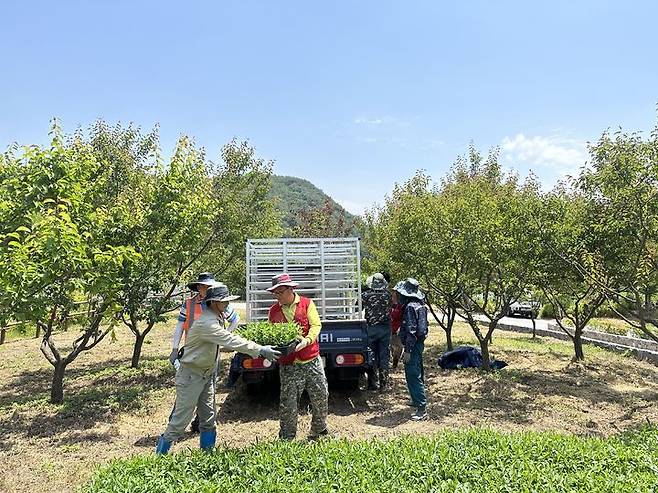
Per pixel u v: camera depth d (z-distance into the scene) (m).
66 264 6.57
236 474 4.40
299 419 7.74
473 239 10.33
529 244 9.60
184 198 9.55
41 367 12.59
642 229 7.89
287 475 4.31
